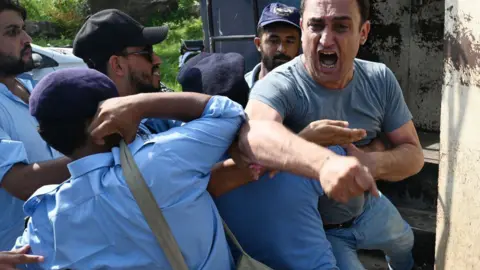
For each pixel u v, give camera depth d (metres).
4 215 2.55
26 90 2.82
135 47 2.48
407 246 2.72
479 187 2.21
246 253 2.09
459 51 2.29
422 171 3.90
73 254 1.76
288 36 2.93
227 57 2.57
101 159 1.80
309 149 1.71
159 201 1.73
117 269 1.75
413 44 4.65
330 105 2.24
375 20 4.74
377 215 2.49
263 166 1.88
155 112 1.82
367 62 2.38
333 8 2.08
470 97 2.24
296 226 2.10
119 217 1.73
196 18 15.25
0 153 2.25
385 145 2.42
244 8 4.60
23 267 1.90
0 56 2.62
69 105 1.79
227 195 2.14
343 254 2.39
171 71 10.35
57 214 1.76
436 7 4.48
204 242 1.81
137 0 15.59
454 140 2.36
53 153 2.67
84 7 15.58
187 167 1.78
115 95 1.89
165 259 1.75
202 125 1.83
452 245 2.41
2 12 2.58
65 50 7.04
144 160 1.75
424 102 4.70
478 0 2.15
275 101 2.17
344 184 1.53
